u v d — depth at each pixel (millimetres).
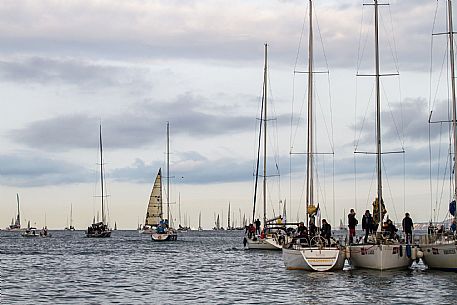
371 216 54000
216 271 60156
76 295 43562
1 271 62406
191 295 43000
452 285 44812
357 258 52750
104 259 80688
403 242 53469
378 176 54938
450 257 49344
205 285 48594
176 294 43625
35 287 48281
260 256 80875
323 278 49625
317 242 53781
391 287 44344
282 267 62344
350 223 54625
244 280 51219
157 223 146375
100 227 172375
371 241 53312
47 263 73812
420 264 59250
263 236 91812
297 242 54969
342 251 53062
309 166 60469
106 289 46781
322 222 55125
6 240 173125
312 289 44312
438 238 51938
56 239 178375
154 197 145625
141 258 82250
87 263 73375
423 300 39094
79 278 54938
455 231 51219
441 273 50750
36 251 103500
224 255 86250
